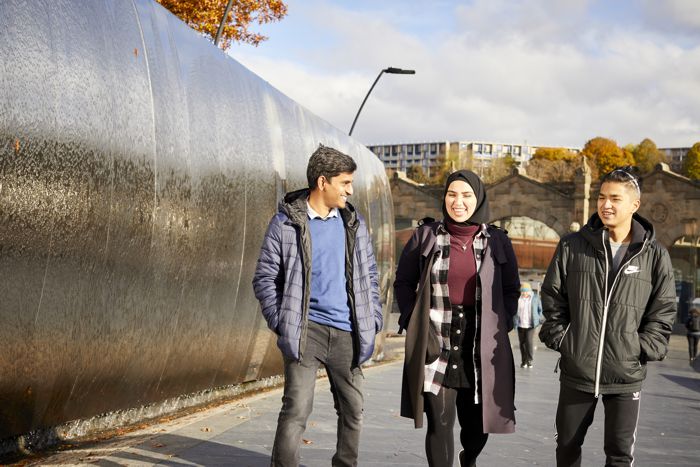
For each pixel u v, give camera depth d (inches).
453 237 180.4
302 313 167.0
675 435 315.9
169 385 312.8
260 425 267.3
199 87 323.0
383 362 677.9
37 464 201.5
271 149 401.4
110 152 250.1
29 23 208.5
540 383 533.3
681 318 1728.6
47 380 228.1
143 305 280.4
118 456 207.5
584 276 169.8
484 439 185.5
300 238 168.6
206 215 326.0
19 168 203.8
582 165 1971.0
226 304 354.9
